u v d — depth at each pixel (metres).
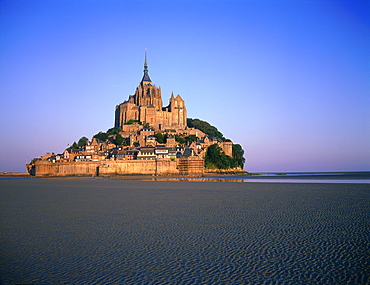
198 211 45.78
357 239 28.73
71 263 23.45
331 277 20.08
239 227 34.38
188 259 23.97
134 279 20.33
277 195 69.94
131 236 30.89
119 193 78.44
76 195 73.50
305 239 29.00
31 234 32.09
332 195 68.69
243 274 20.84
